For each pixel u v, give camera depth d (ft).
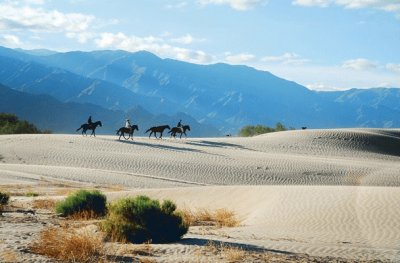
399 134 350.43
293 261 32.89
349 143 283.38
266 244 40.81
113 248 34.17
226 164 177.88
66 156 179.32
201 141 246.06
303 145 269.23
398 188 73.67
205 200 88.79
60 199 81.10
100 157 179.32
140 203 41.63
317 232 52.42
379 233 48.55
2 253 29.17
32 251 30.63
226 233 50.47
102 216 62.64
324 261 33.53
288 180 159.53
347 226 55.52
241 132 416.05
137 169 165.78
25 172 137.18
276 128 405.59
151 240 39.96
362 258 35.68
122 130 219.82
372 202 61.93
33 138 213.46
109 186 121.80
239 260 31.71
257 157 198.39
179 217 42.42
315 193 79.46
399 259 35.86
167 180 142.72
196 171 166.20
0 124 330.34
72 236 32.48
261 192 88.63
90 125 231.30
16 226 45.32
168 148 204.54
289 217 64.08
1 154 179.83
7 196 71.92
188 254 33.32
